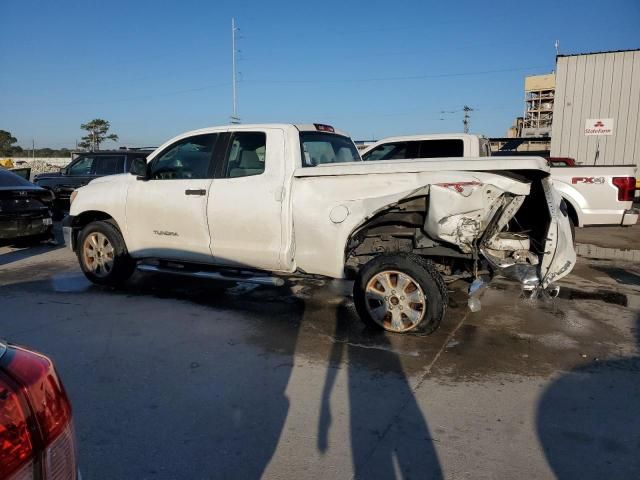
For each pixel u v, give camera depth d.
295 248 5.30
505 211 4.79
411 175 4.74
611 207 9.23
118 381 3.99
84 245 6.75
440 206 4.62
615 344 4.83
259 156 5.58
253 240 5.52
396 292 4.88
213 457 3.02
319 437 3.23
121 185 6.47
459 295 6.43
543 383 3.99
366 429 3.33
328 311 5.75
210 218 5.72
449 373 4.17
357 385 3.95
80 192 6.84
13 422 1.33
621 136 17.33
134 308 5.84
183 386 3.91
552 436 3.25
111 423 3.37
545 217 5.15
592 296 6.53
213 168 5.82
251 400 3.70
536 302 6.18
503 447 3.12
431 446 3.13
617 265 8.49
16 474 1.31
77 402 3.65
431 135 9.14
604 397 3.76
